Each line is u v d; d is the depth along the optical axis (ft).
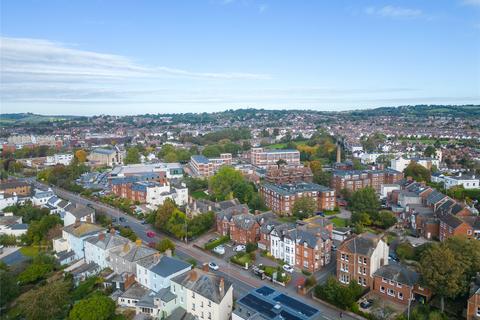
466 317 284.61
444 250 301.22
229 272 390.42
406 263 381.40
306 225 436.35
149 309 306.35
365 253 341.82
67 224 523.70
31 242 480.23
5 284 333.62
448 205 507.71
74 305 302.04
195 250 451.53
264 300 281.33
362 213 527.81
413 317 285.84
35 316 293.84
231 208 530.27
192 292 301.22
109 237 403.95
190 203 605.31
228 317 302.86
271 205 631.97
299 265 400.26
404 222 537.65
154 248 423.64
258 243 456.04
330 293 320.09
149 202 639.76
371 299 324.80
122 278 344.90
